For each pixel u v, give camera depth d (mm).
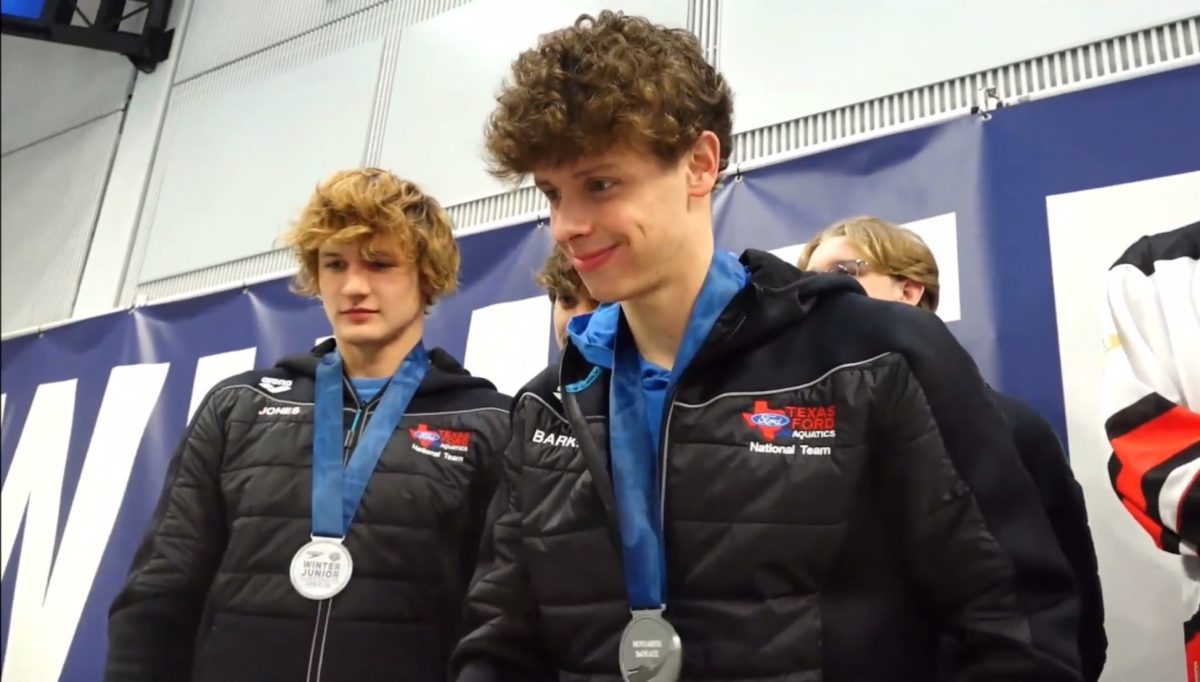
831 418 768
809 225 1821
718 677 726
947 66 1908
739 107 2193
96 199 3777
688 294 841
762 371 814
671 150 755
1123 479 933
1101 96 1578
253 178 3203
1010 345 1532
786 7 2215
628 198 750
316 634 1222
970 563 705
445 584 1280
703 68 823
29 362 3334
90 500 2812
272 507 1314
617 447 855
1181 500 851
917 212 1699
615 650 792
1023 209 1592
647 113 734
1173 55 1653
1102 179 1531
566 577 835
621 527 809
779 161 1914
